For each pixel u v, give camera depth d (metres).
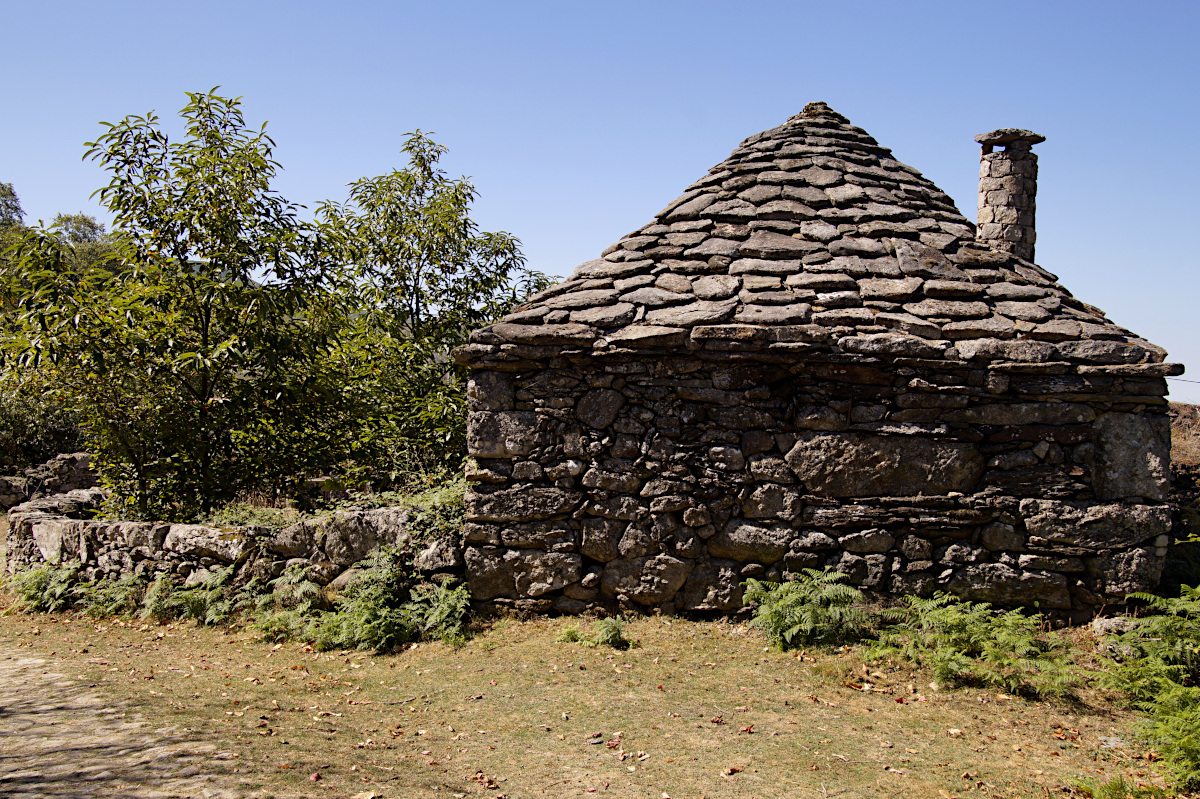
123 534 8.11
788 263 6.98
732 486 6.51
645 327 6.50
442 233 12.05
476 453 6.66
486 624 6.54
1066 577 6.28
